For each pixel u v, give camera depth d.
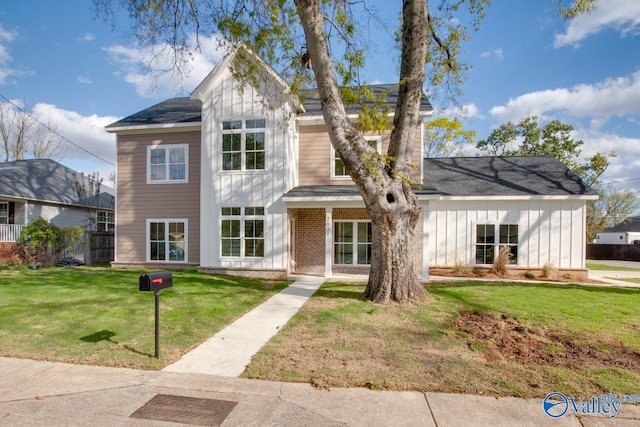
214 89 12.96
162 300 8.03
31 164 21.09
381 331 5.79
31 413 3.30
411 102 8.09
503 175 14.88
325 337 5.50
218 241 12.78
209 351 4.95
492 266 13.46
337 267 14.09
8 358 4.59
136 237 14.60
